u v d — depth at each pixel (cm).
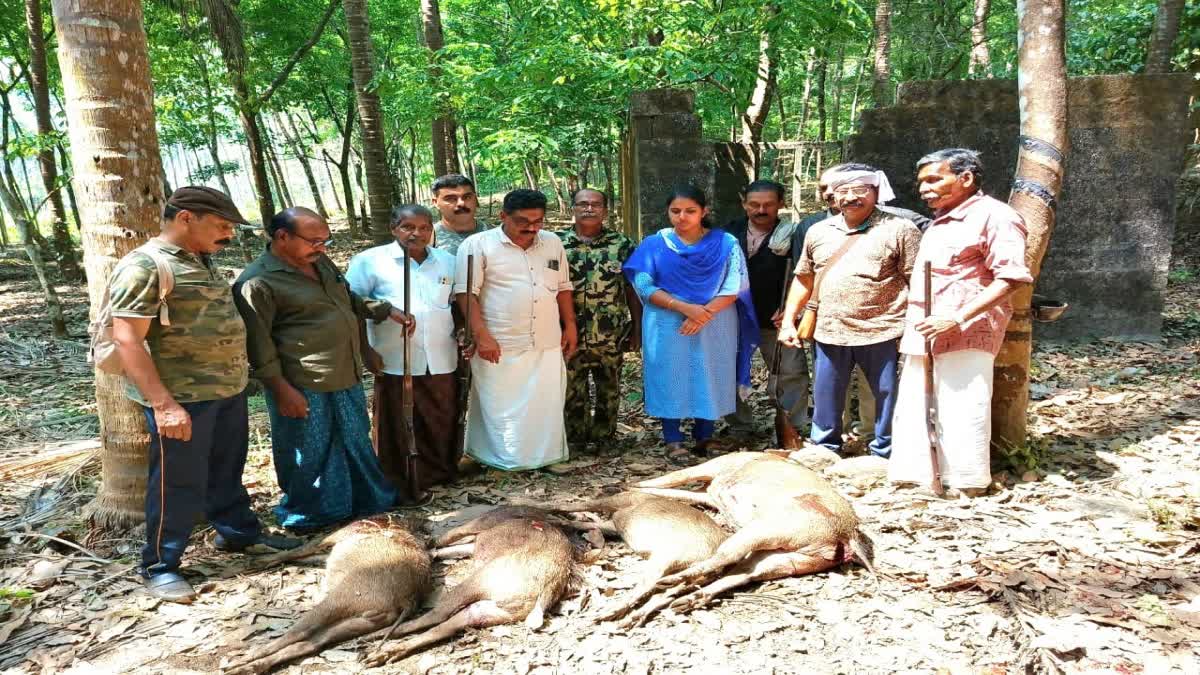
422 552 361
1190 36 1038
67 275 1490
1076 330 760
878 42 1288
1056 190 441
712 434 532
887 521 397
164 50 1192
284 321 396
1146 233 739
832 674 279
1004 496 418
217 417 356
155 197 387
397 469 467
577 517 412
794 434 507
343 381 408
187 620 326
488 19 1470
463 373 495
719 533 369
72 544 385
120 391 394
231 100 1313
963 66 1778
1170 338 758
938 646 294
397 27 1891
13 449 574
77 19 360
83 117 366
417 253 457
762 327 542
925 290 411
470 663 293
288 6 1547
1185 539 360
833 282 454
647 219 714
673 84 893
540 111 945
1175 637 287
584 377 535
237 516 384
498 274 475
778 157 1046
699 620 317
